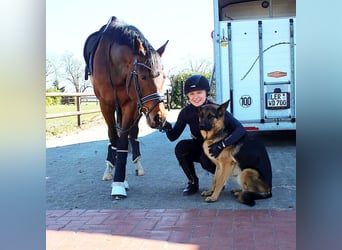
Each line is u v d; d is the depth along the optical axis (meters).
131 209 4.56
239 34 8.69
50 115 12.53
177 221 4.07
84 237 3.70
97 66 5.20
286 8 10.00
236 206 4.53
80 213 4.46
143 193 5.30
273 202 4.64
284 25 8.59
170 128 5.00
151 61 4.55
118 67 4.88
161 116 4.53
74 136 12.84
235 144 4.67
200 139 5.02
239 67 8.73
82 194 5.36
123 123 5.10
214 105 4.67
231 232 3.69
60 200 5.07
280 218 4.05
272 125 8.73
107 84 5.12
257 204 4.59
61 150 9.70
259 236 3.57
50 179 6.40
